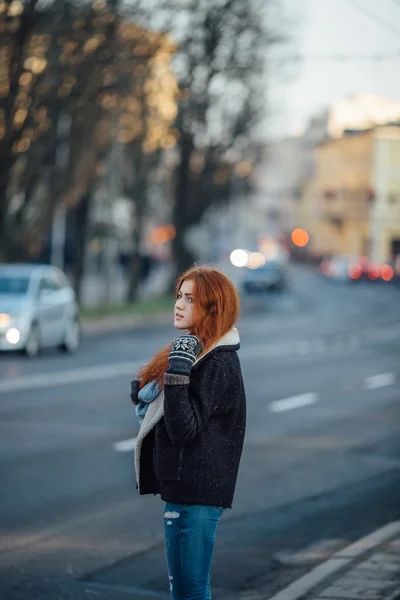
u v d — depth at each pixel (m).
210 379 4.95
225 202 52.56
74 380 21.00
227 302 5.07
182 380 4.87
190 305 5.08
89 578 7.86
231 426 5.06
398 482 12.01
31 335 26.03
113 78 33.06
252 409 17.78
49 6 30.83
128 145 42.09
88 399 18.06
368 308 53.31
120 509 10.13
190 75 46.22
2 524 9.41
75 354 27.30
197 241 53.12
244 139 50.00
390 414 17.62
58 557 8.41
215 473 4.99
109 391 19.27
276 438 14.88
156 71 40.53
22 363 24.25
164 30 34.06
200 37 45.94
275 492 11.30
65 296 28.03
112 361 25.38
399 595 7.12
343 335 36.34
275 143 50.69
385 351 30.44
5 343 25.70
